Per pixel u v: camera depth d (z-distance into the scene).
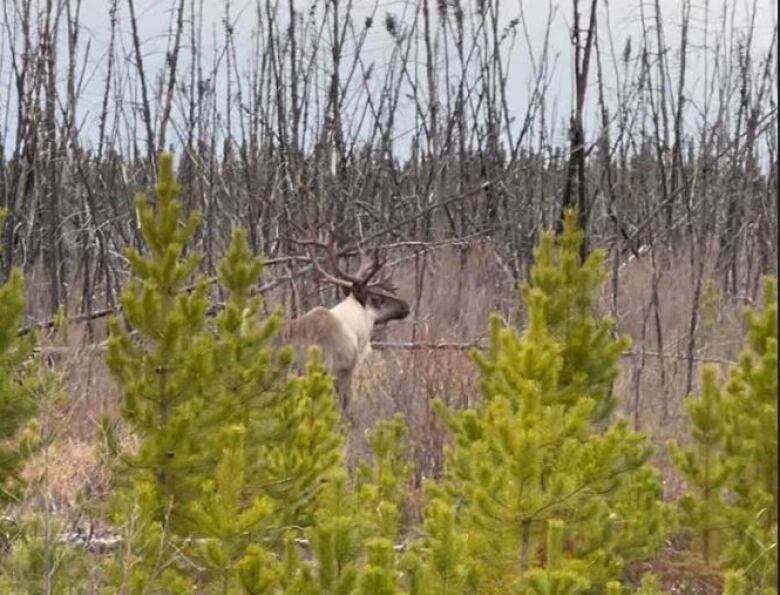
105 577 10.48
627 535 11.96
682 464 13.12
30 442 12.52
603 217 29.95
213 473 11.91
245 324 13.97
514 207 29.77
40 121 25.14
